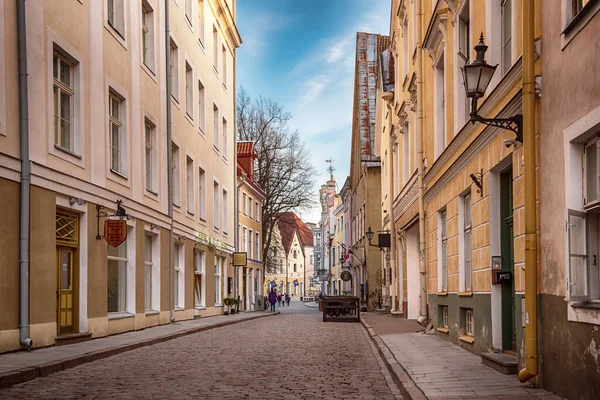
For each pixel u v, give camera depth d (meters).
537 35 7.50
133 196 18.06
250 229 43.19
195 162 26.53
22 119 11.75
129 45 18.02
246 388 8.35
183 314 24.17
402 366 9.62
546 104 7.23
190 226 25.36
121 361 11.43
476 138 10.62
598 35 5.89
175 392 8.01
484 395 6.90
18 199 11.63
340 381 9.03
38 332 12.16
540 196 7.39
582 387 6.19
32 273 11.99
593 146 6.34
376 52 41.41
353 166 48.78
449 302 13.79
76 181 14.02
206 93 28.94
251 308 43.34
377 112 36.84
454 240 13.16
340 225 65.25
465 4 11.95
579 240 6.42
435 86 15.31
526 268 7.47
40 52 12.52
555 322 6.89
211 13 30.39
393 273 27.59
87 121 14.83
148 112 19.78
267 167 47.12
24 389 8.17
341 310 26.66
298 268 108.06
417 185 18.86
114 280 17.05
